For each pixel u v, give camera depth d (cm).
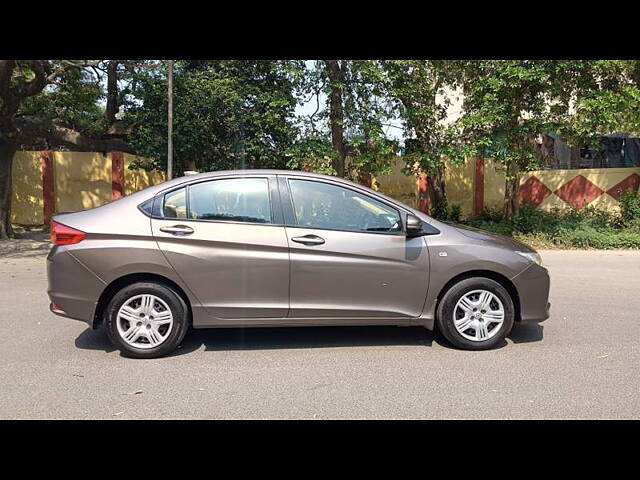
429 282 471
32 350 480
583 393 388
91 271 446
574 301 674
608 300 679
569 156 1761
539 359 459
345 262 462
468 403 372
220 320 461
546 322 576
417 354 472
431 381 411
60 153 1401
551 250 1121
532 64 1049
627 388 397
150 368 437
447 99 1272
